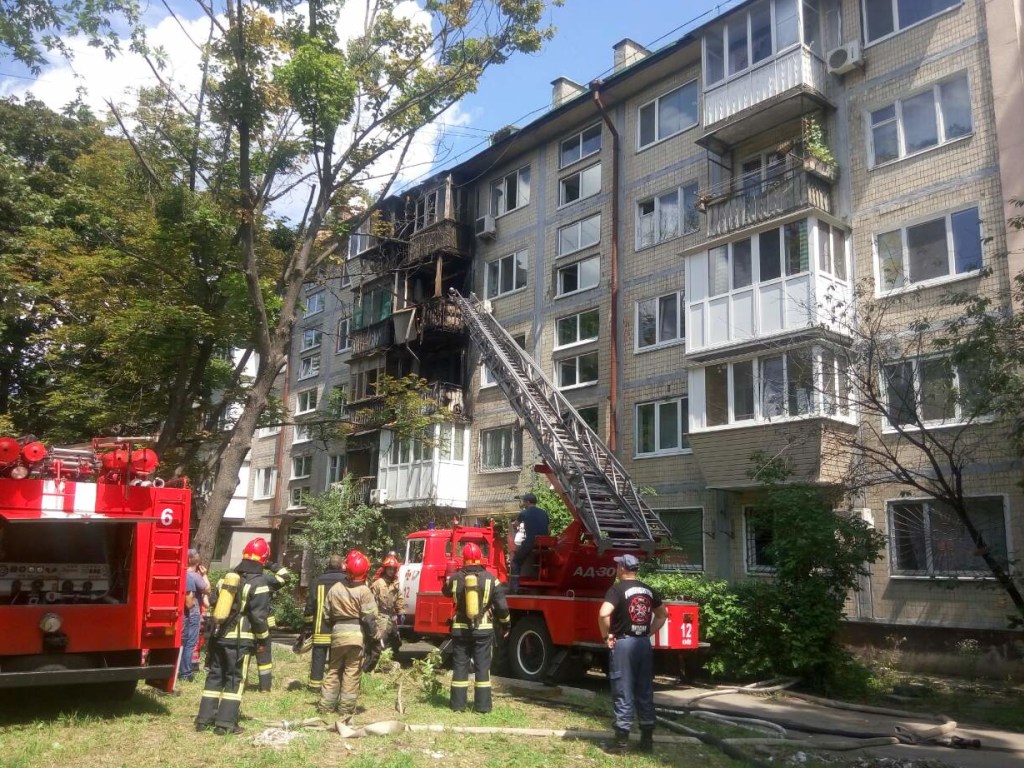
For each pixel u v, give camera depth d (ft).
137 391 66.69
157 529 28.43
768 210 56.39
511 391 51.78
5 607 25.53
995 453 45.50
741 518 58.23
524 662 38.17
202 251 57.36
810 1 59.00
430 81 55.06
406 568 47.67
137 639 27.53
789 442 46.73
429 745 23.11
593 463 43.39
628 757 22.40
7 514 25.81
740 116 59.93
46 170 69.77
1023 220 39.09
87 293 55.83
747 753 23.41
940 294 49.78
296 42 51.21
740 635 37.81
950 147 51.37
